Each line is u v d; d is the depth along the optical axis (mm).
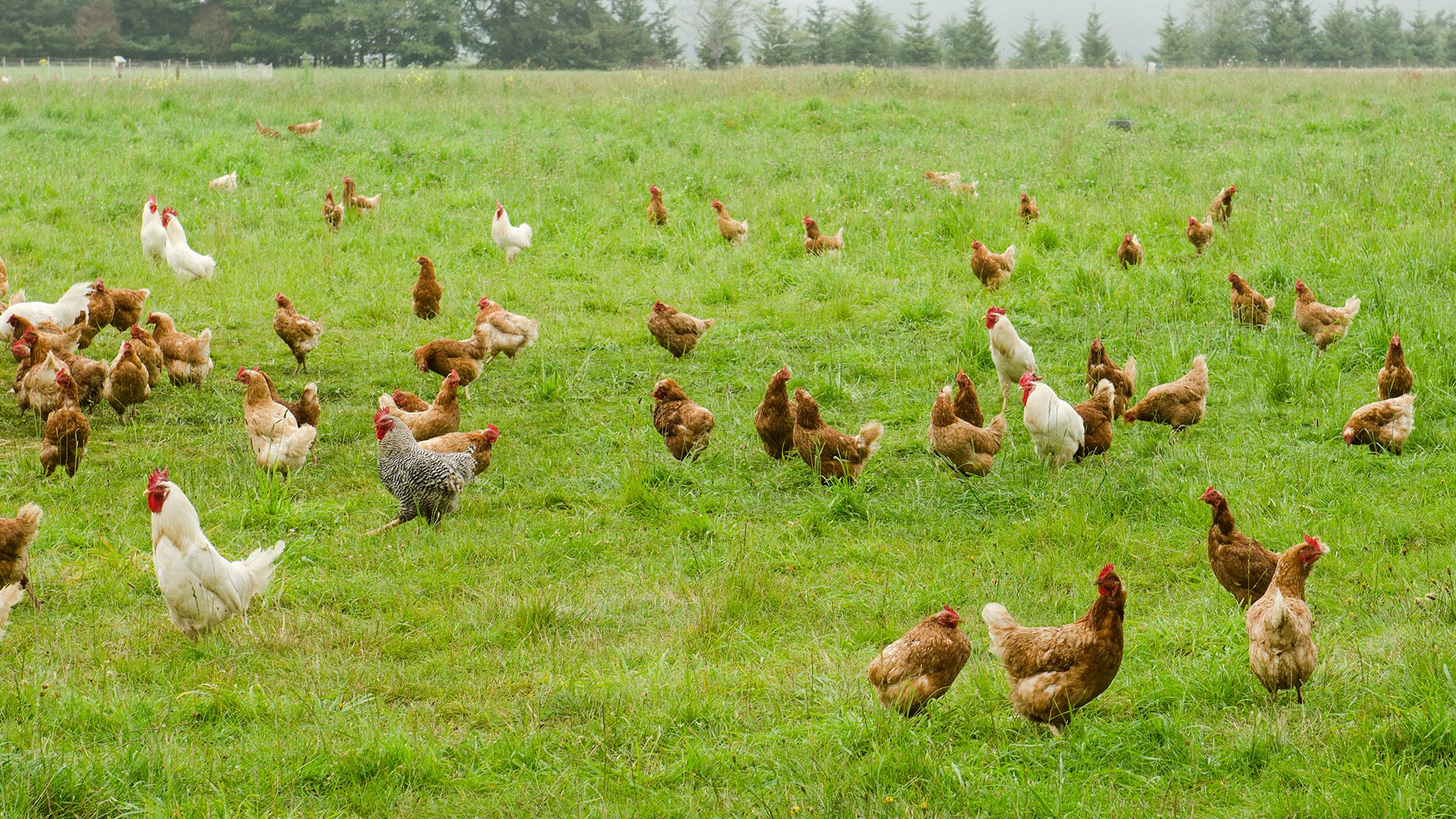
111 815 4953
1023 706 5582
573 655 6656
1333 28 90875
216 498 8750
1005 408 10359
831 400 11156
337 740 5637
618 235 17031
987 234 16297
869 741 5535
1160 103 28156
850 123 25844
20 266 14484
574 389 11516
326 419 10656
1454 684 5652
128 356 10164
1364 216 15703
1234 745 5398
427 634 6898
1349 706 5746
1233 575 6859
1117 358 11977
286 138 22516
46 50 71000
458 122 25094
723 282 14445
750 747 5621
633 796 5273
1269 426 10156
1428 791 4926
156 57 73375
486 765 5461
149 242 14789
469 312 13812
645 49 81812
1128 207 17250
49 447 8828
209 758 5426
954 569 7762
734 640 6891
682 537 8391
